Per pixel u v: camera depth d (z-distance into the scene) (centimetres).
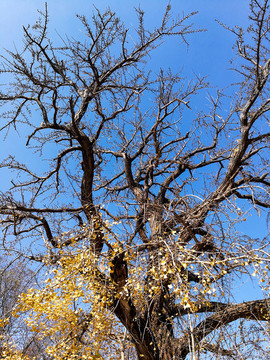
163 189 809
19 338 719
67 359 493
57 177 754
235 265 441
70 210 636
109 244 548
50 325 508
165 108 762
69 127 738
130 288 491
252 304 591
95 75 714
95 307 491
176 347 505
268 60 675
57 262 520
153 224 614
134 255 523
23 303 482
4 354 607
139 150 882
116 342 545
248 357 446
